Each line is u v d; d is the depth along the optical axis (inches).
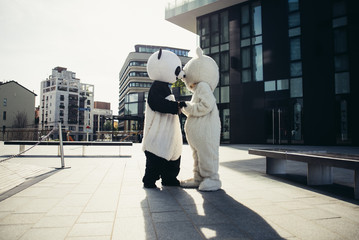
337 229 98.2
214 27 881.5
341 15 637.3
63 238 88.7
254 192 160.7
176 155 180.9
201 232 95.0
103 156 399.5
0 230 95.9
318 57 662.5
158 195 152.8
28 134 858.8
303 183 189.8
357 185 143.6
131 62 2770.7
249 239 88.6
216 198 145.6
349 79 621.6
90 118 3550.7
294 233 94.0
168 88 182.5
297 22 698.8
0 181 191.0
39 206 127.9
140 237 90.0
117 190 165.3
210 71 179.0
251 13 784.3
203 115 169.5
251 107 768.9
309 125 666.8
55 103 3171.8
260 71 759.7
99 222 105.6
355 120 608.1
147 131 175.0
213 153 168.1
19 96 2158.0
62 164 263.9
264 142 740.0
